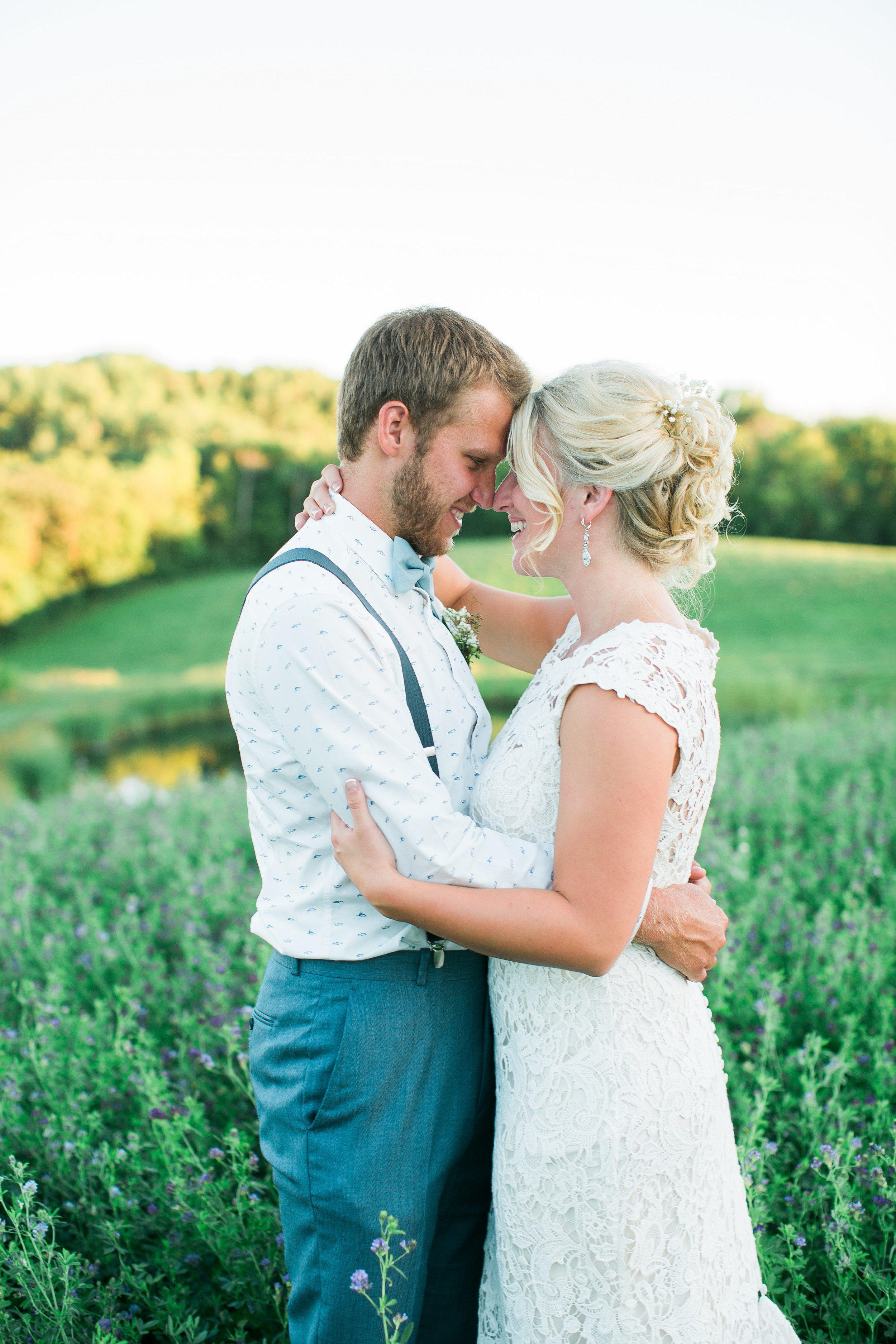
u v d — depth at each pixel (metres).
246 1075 2.63
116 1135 2.38
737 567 24.31
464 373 1.61
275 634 1.50
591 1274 1.51
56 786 14.55
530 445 1.61
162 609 28.16
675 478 1.58
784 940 3.42
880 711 8.77
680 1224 1.54
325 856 1.59
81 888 4.39
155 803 6.43
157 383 30.20
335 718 1.48
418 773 1.49
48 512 27.53
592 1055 1.53
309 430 31.05
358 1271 1.42
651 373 1.60
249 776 1.66
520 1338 1.59
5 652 26.50
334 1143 1.56
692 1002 1.63
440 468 1.65
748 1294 1.64
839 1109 2.25
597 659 1.47
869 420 26.17
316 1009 1.58
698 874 1.74
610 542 1.62
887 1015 2.71
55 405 28.72
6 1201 2.28
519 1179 1.57
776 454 26.61
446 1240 1.77
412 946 1.59
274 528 30.47
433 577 2.15
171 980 3.32
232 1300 2.03
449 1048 1.64
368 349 1.66
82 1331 1.83
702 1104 1.58
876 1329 1.95
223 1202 2.14
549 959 1.42
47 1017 2.90
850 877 4.10
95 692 23.27
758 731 8.23
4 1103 2.41
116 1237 2.02
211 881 4.19
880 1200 2.00
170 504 29.00
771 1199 2.06
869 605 21.55
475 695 1.81
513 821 1.60
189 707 21.61
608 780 1.40
